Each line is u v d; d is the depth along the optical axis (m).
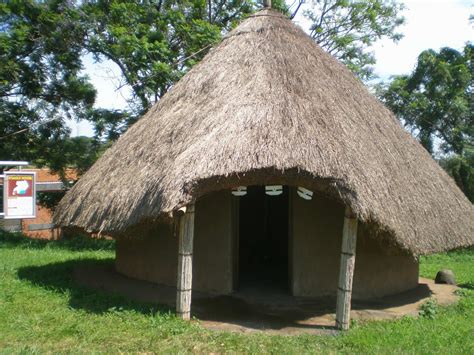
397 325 6.41
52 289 7.95
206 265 8.08
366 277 8.05
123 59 15.71
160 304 7.14
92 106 18.41
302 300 7.71
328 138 6.69
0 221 20.30
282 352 5.36
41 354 5.17
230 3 18.84
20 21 16.36
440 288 9.16
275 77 7.79
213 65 8.73
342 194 6.15
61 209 9.09
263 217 13.20
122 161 8.22
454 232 7.82
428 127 19.06
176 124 7.82
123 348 5.44
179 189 6.26
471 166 18.20
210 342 5.64
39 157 18.45
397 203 6.93
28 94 17.77
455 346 5.68
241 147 6.41
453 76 18.56
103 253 13.12
